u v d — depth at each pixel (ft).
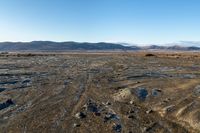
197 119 51.96
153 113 59.67
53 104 69.36
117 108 64.44
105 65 168.76
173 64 166.61
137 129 51.24
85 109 64.23
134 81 94.58
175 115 56.34
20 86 94.07
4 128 52.47
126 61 201.26
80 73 126.52
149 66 153.07
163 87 78.79
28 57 292.20
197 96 65.87
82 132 50.29
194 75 106.83
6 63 193.16
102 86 90.43
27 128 52.31
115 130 50.96
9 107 67.62
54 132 50.34
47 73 128.26
